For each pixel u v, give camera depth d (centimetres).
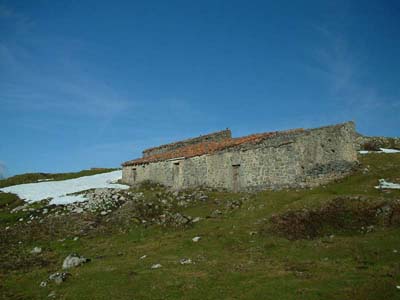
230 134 5719
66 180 5978
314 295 1641
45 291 1983
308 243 2414
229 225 2961
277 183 3756
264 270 2002
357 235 2512
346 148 4253
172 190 4453
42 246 3048
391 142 6131
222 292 1758
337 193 3341
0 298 1938
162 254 2469
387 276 1802
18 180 6372
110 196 4256
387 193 3222
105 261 2430
